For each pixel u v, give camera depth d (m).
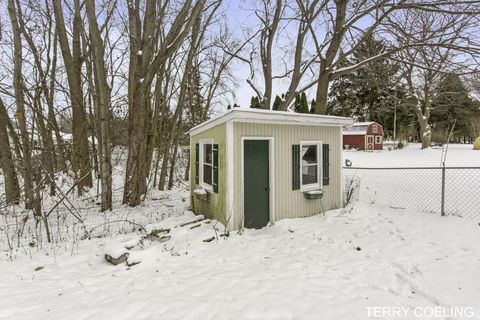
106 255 4.96
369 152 27.95
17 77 7.81
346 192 9.32
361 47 12.24
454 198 9.14
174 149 15.13
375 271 4.13
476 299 3.32
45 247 5.68
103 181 8.70
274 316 2.96
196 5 8.20
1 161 8.55
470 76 9.39
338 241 5.50
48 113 10.60
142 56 8.81
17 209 8.66
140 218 7.81
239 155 6.25
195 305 3.22
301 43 11.91
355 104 35.16
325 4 10.89
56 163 9.81
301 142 7.18
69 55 10.96
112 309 3.21
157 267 4.58
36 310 3.29
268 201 6.71
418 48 10.16
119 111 11.70
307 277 3.92
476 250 4.85
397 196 9.70
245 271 4.21
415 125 38.97
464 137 45.72
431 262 4.38
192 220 6.96
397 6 9.80
